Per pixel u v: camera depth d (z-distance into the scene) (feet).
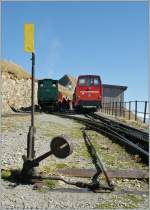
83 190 27.40
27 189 27.09
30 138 30.07
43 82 156.15
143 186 29.27
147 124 87.56
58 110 157.38
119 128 74.18
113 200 25.43
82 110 130.62
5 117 83.30
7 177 29.43
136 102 96.63
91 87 126.72
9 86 162.40
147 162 38.60
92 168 35.14
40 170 32.30
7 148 41.50
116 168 35.76
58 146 27.45
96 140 54.70
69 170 32.78
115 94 317.83
